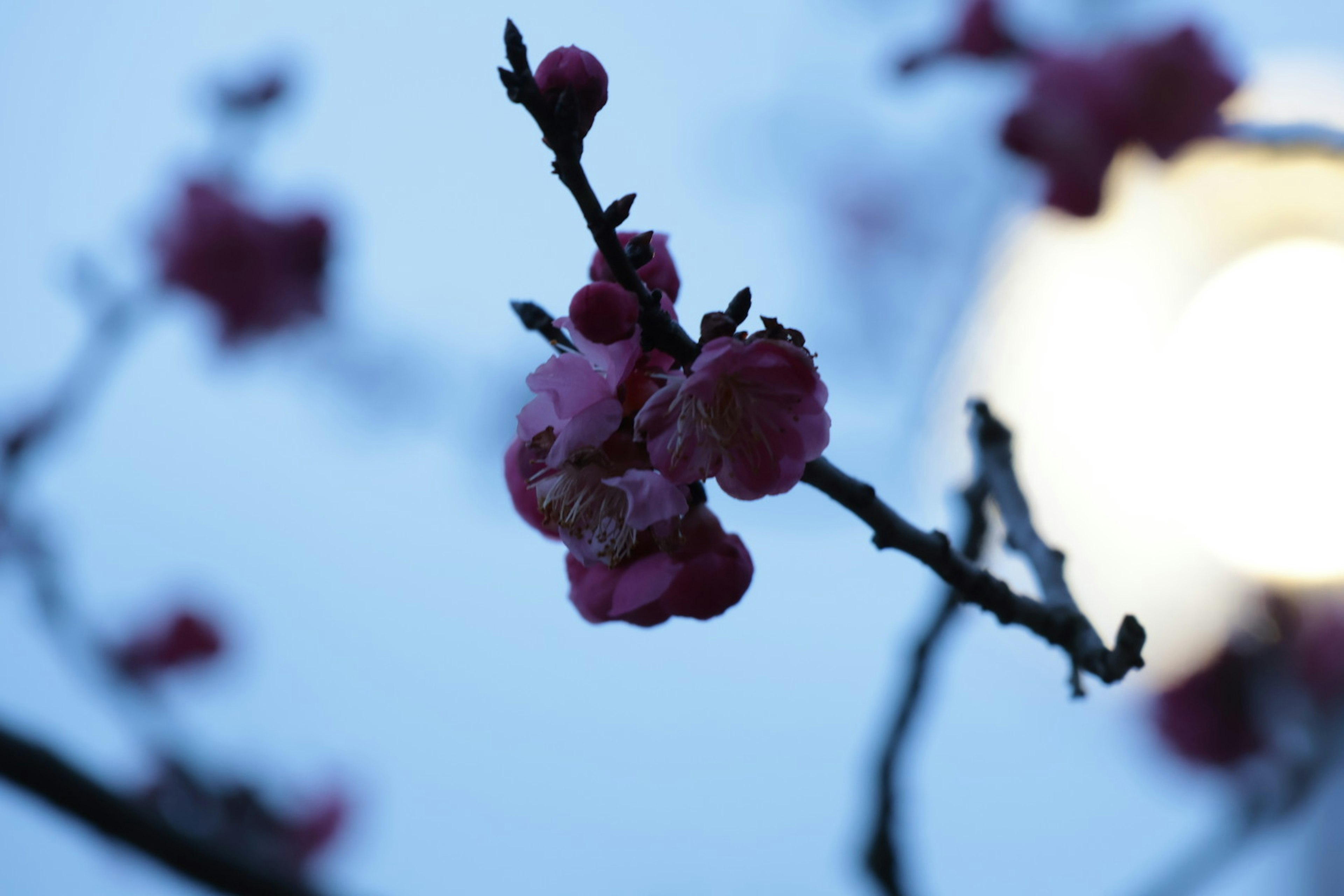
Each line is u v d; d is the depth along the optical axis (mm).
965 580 506
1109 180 1080
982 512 572
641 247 480
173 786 871
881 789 584
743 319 481
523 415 487
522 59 469
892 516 499
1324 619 1075
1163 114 1066
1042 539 540
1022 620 510
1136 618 506
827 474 493
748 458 477
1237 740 1076
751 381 476
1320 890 981
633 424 485
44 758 520
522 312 502
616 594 488
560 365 482
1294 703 1054
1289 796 788
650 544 492
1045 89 1081
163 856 527
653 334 476
